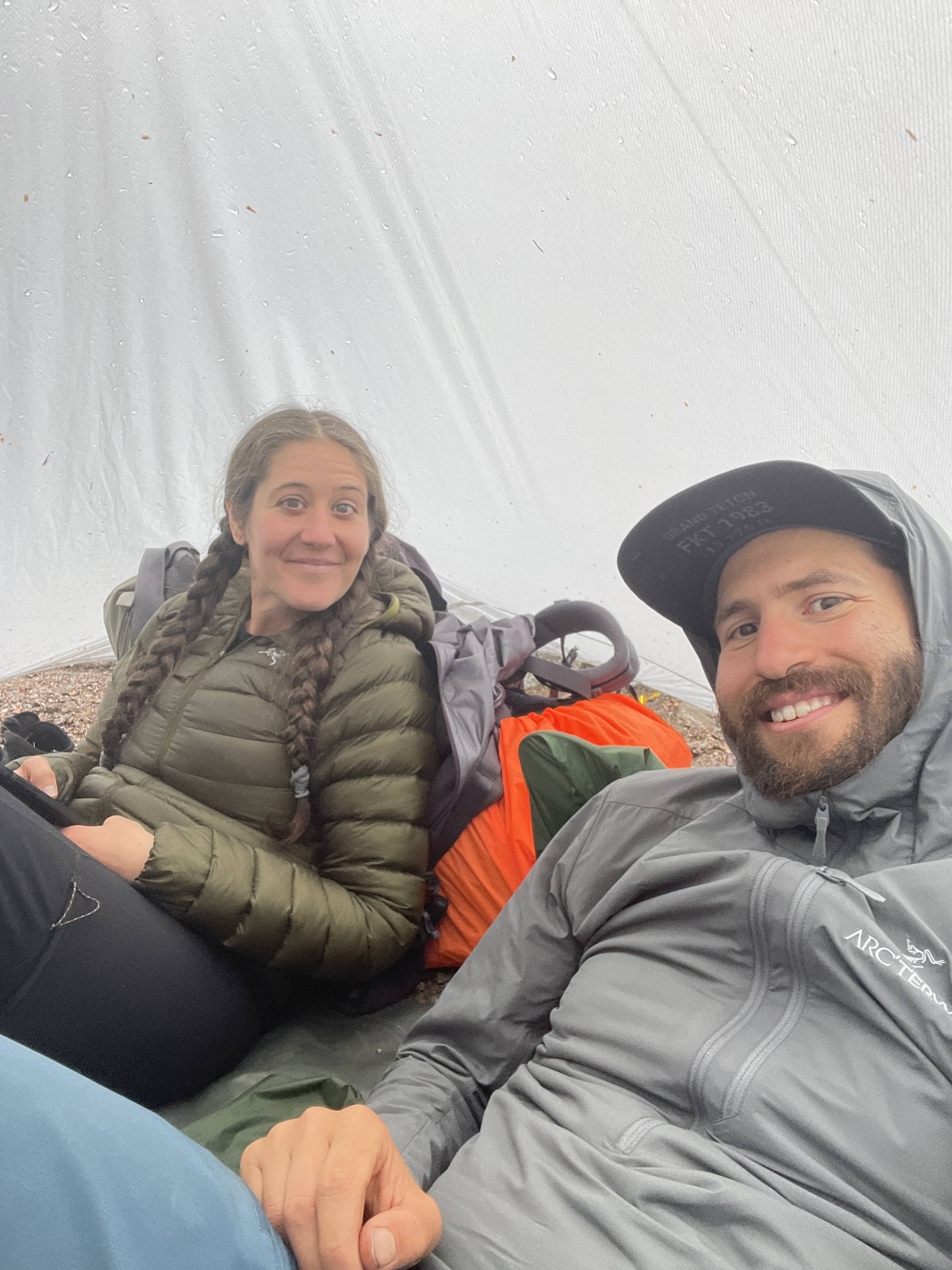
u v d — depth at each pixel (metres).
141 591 1.34
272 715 1.07
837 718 0.70
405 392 1.72
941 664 0.69
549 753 1.08
